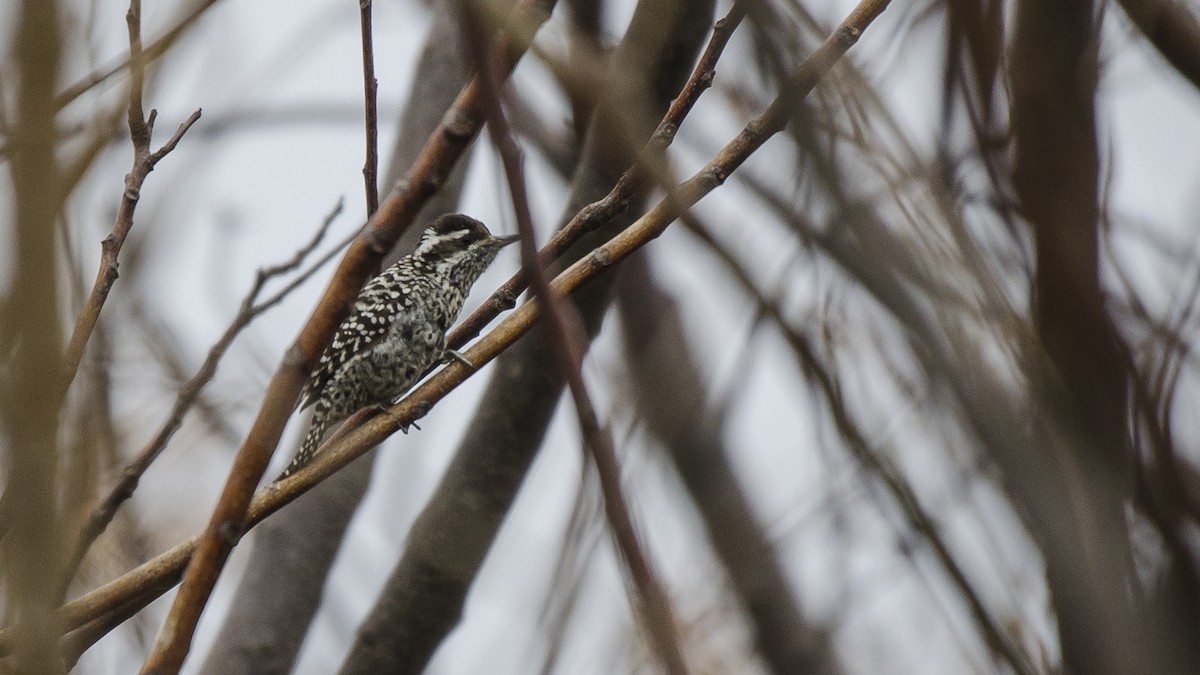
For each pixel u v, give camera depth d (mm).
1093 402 5012
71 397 6914
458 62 12836
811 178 5059
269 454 6449
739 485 10617
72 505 5902
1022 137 5426
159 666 6312
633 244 8055
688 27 8539
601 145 9930
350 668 11008
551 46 5418
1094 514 4953
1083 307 5066
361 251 6230
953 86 5617
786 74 5113
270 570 11797
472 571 10742
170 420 7879
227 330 8422
